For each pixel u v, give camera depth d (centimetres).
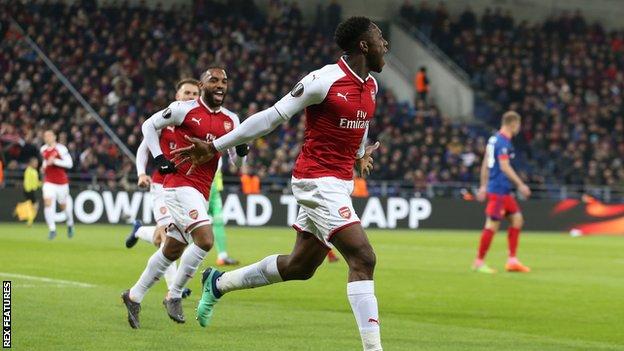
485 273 1584
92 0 3684
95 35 3594
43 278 1305
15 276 1324
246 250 1980
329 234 707
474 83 4116
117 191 2897
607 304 1184
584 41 4444
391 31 4331
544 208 3284
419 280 1438
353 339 845
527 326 981
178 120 949
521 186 1597
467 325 976
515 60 4222
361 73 713
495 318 1037
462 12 4475
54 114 3216
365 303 688
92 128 3173
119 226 2838
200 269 1510
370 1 4312
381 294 1245
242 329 891
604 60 4406
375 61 716
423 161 3444
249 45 3850
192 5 3962
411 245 2334
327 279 1395
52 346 770
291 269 766
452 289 1320
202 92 959
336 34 717
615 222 3331
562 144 3800
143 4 3794
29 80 3312
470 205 3241
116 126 3216
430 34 4278
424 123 3772
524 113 3922
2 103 3198
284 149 3259
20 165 2980
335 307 1079
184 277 901
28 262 1562
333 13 4141
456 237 2741
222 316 974
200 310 830
